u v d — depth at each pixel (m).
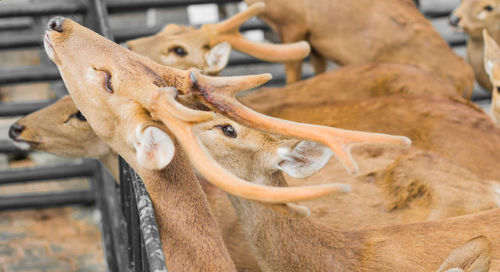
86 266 5.38
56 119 3.77
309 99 4.76
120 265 4.33
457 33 7.19
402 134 4.04
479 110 4.46
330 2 5.75
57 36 2.47
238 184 1.87
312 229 2.88
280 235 2.85
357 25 5.77
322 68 6.21
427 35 5.70
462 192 3.40
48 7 5.53
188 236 2.31
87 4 4.81
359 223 3.38
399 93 4.76
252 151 2.82
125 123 2.28
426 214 3.36
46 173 6.00
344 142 2.13
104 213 5.11
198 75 2.21
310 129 2.16
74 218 6.15
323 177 3.58
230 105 2.19
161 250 1.96
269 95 4.77
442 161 3.57
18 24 7.36
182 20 10.20
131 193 2.48
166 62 4.15
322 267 2.83
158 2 6.06
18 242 5.71
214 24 4.20
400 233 2.88
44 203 6.16
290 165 2.74
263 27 6.52
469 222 2.88
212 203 3.51
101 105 2.35
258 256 2.93
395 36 5.69
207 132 2.82
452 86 5.29
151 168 2.02
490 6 6.08
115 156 3.89
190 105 2.52
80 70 2.40
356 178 3.55
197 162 1.92
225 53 4.15
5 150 5.83
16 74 5.68
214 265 2.28
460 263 2.19
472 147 3.97
